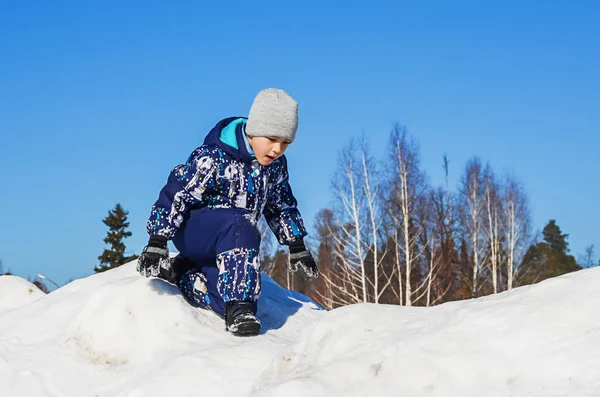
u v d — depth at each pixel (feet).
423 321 7.97
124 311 9.95
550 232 124.98
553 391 6.64
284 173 11.17
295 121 10.19
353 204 54.13
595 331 7.00
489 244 71.41
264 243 64.69
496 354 7.13
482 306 7.82
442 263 61.67
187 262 11.15
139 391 8.54
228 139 10.32
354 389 7.21
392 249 62.64
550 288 7.82
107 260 69.92
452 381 7.07
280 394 7.20
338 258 64.23
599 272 7.91
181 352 9.45
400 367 7.29
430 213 63.93
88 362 9.61
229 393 8.38
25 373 9.41
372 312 8.35
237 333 9.89
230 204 10.44
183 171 10.30
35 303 11.78
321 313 11.78
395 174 57.62
